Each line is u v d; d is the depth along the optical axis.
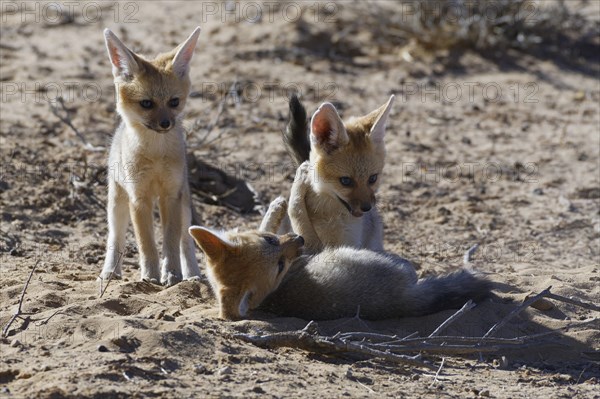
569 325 12.10
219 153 20.17
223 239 11.34
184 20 28.22
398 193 19.41
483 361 11.33
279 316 11.84
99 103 22.14
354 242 13.68
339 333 10.67
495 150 21.91
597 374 11.12
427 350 11.12
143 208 13.59
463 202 19.12
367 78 25.56
